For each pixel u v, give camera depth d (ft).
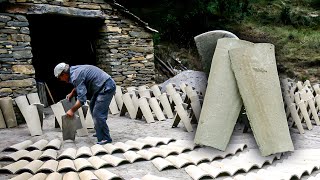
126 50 30.63
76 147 16.33
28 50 23.59
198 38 17.47
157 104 24.17
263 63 15.97
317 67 47.32
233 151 15.57
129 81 30.91
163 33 51.57
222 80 15.76
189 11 53.67
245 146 16.74
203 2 54.85
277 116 15.65
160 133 19.66
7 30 22.57
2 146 16.22
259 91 15.55
